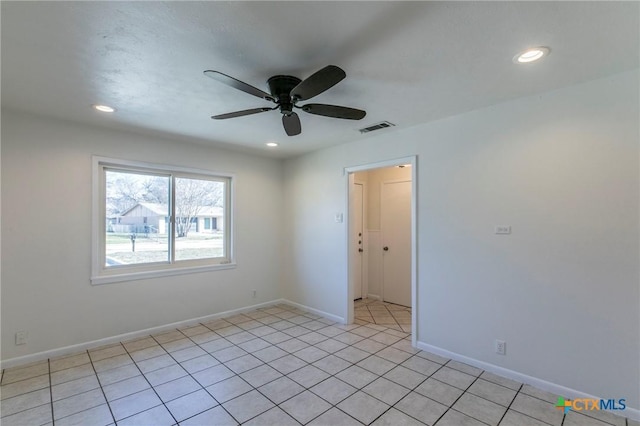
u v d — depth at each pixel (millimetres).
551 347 2477
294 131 2625
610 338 2229
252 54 1926
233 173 4547
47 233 3086
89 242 3326
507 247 2715
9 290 2889
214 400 2354
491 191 2809
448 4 1479
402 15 1561
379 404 2305
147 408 2250
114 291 3486
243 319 4320
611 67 2102
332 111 2275
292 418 2145
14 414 2172
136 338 3600
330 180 4348
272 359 3053
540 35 1731
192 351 3240
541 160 2535
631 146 2158
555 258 2467
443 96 2588
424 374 2754
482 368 2846
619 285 2197
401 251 5074
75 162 3248
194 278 4125
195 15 1554
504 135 2732
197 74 2186
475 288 2910
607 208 2248
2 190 2869
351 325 4074
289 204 5039
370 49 1874
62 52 1896
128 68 2102
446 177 3113
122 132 3553
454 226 3057
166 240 3992
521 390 2498
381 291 5324
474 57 1970
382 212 5344
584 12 1533
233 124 3309
